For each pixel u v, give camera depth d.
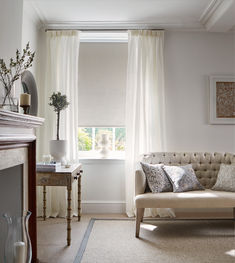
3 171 2.53
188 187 3.67
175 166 3.86
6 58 2.58
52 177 3.14
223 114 4.51
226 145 4.53
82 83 4.62
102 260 2.75
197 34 4.57
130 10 4.03
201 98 4.55
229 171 3.77
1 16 2.46
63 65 4.39
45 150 4.34
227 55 4.57
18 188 2.53
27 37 3.98
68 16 4.21
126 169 4.34
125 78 4.61
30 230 2.66
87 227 3.76
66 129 4.35
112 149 4.73
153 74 4.41
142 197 3.40
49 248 3.04
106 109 4.59
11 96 2.71
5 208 2.49
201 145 4.53
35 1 3.73
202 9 4.01
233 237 3.38
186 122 4.54
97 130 4.76
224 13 3.77
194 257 2.81
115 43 4.63
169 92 4.55
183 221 4.05
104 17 4.24
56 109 4.12
